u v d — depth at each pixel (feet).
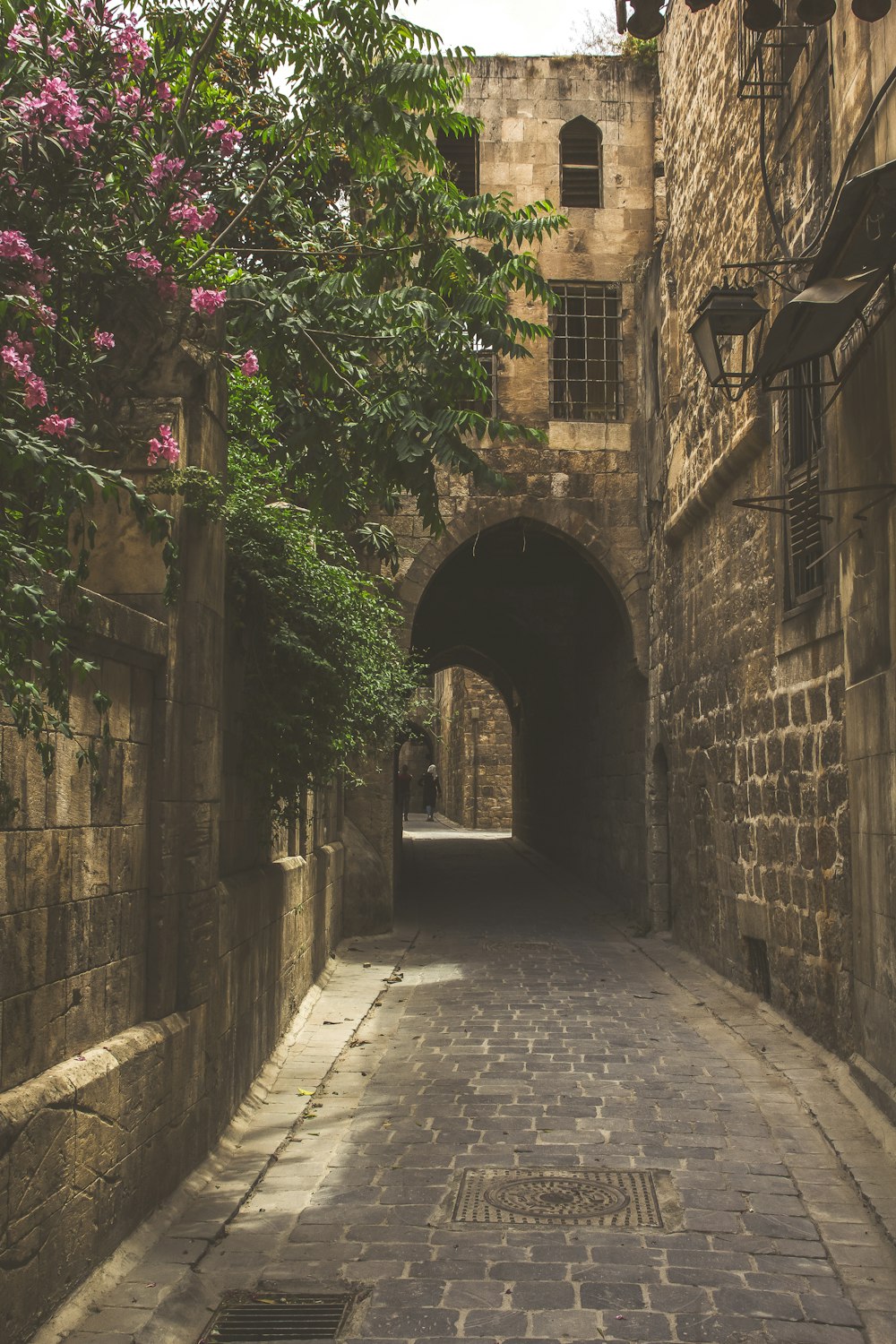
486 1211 16.84
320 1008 32.19
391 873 51.24
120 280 16.75
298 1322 13.33
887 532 21.16
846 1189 17.72
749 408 32.96
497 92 55.26
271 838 26.30
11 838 11.83
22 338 15.17
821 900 26.55
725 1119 21.44
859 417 22.85
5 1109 11.32
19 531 13.62
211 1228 15.78
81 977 14.01
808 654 27.71
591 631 65.62
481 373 22.09
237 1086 21.43
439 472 52.75
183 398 18.12
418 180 22.24
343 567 27.68
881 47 21.24
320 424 22.84
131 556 17.37
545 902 59.62
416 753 175.11
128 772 15.89
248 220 23.07
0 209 15.24
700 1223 16.38
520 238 22.82
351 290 21.30
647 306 51.80
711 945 38.73
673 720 45.85
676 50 46.16
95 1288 13.30
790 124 29.27
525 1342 12.79
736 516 35.55
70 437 15.01
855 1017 23.61
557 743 77.36
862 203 17.49
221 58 21.94
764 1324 13.24
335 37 20.16
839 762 25.27
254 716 23.81
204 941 18.53
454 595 75.00
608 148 55.26
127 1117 14.69
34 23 15.69
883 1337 12.95
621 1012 31.83
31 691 10.63
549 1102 22.67
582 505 53.31
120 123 16.63
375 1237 15.87
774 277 26.96
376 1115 21.94
